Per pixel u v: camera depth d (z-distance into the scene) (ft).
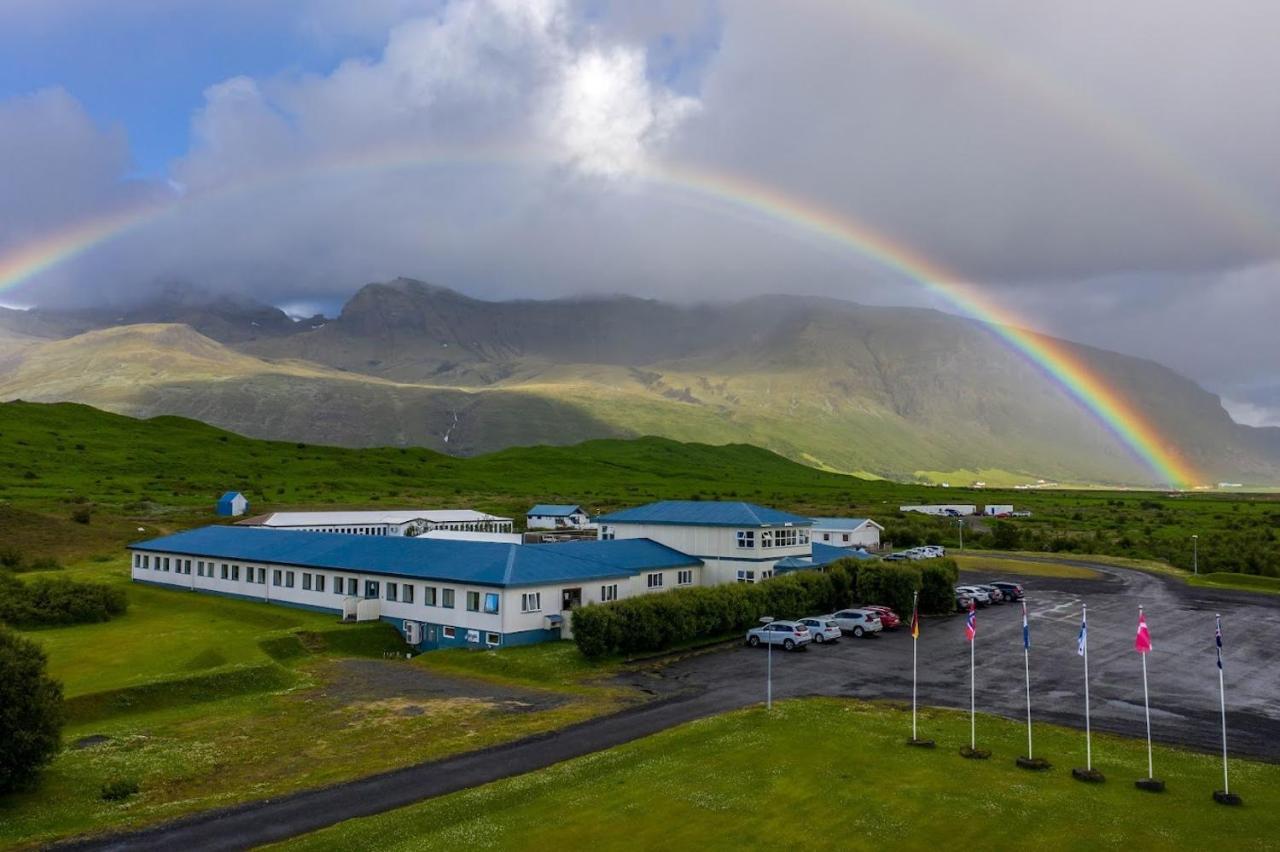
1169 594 320.50
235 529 326.03
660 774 119.34
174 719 151.94
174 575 313.32
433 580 226.17
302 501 622.95
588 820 103.65
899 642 224.74
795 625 216.13
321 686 177.06
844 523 469.16
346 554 263.08
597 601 237.04
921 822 103.65
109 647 211.00
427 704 161.58
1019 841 98.73
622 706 159.43
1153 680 183.73
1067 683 179.93
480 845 96.43
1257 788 116.88
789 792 112.88
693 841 98.02
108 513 499.10
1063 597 311.68
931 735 139.85
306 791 114.32
